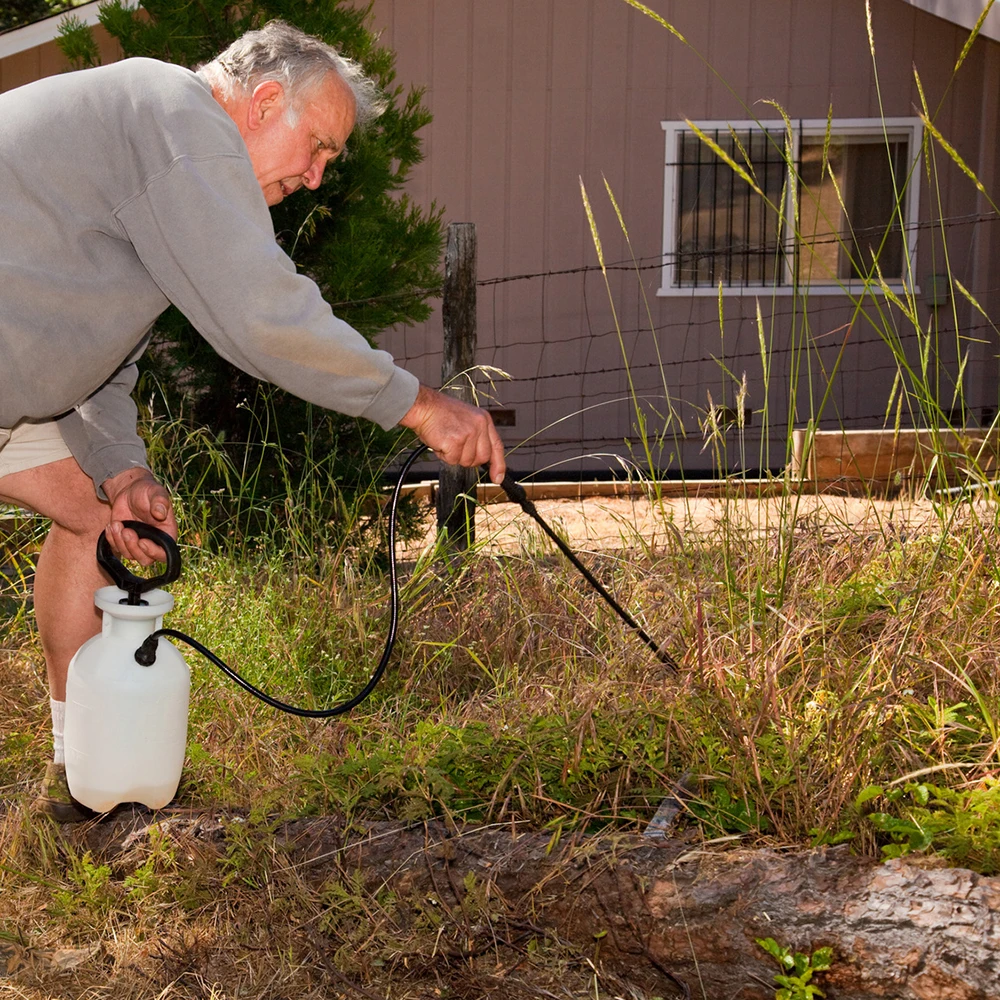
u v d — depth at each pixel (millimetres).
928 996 2018
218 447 4766
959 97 8812
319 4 5281
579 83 9055
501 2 8984
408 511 5031
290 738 3129
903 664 2770
